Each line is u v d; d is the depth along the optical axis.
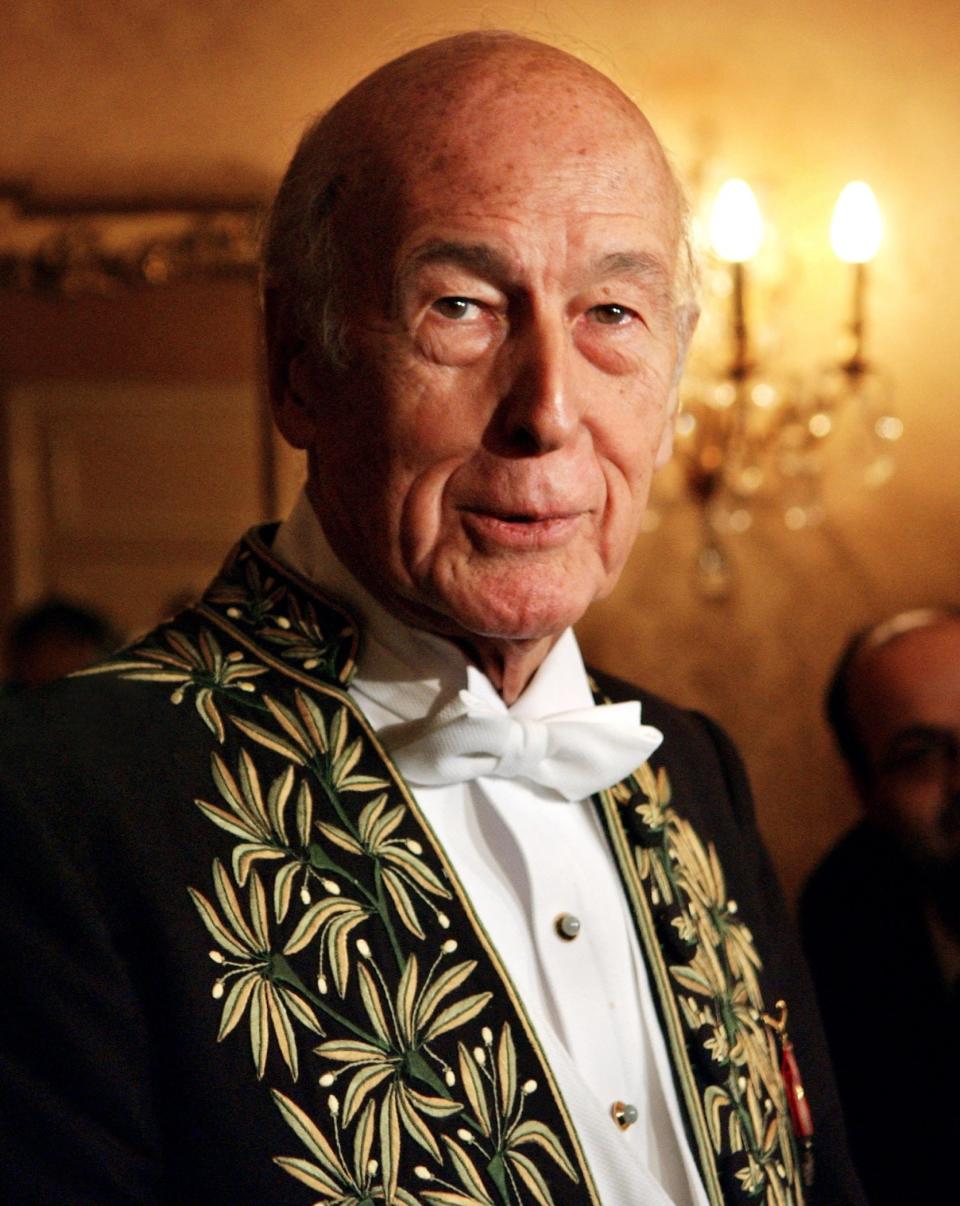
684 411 2.56
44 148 2.59
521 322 0.85
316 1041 0.80
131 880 0.80
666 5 2.58
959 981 1.55
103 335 2.58
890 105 2.58
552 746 0.91
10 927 0.77
